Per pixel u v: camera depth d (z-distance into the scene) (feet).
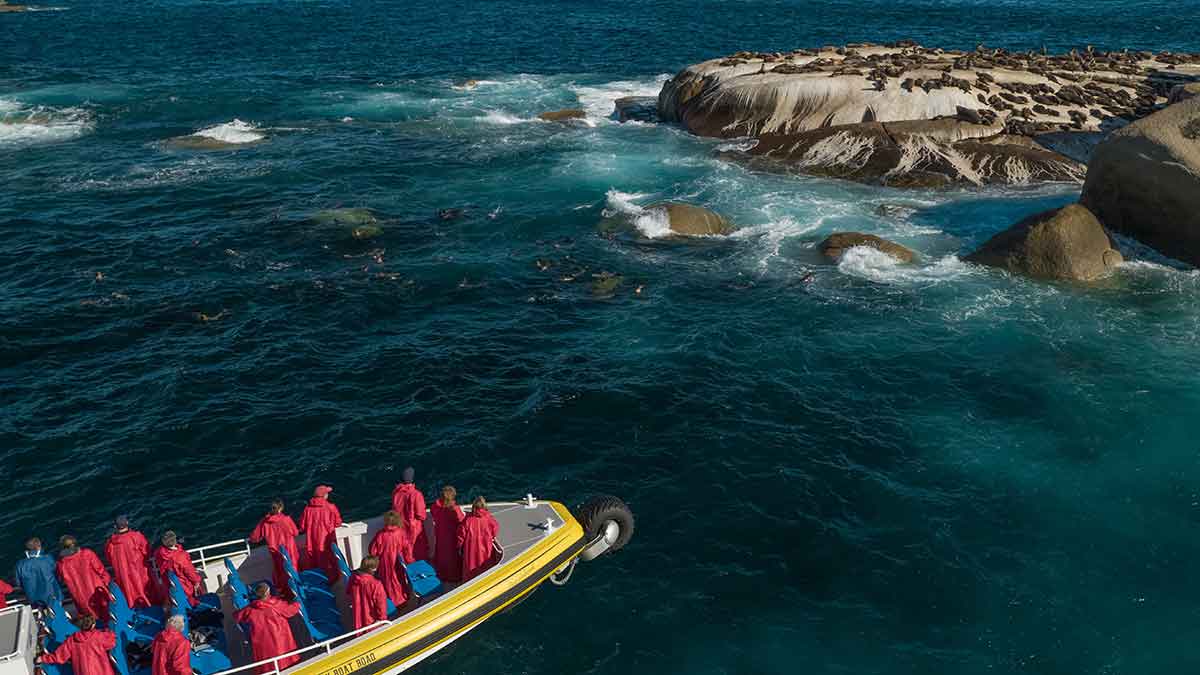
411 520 56.03
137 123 170.60
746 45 276.62
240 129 165.17
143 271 104.88
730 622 57.93
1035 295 100.53
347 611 53.57
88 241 113.09
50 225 117.91
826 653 55.52
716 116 160.76
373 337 91.61
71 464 71.61
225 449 73.87
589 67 234.38
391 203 127.85
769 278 104.99
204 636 49.49
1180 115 114.42
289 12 332.60
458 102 189.88
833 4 389.60
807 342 90.89
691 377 84.64
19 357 86.38
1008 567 61.67
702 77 169.37
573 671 54.70
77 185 133.90
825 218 123.03
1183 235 108.27
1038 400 80.79
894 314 96.53
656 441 75.51
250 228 117.70
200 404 79.51
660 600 59.62
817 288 102.37
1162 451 73.56
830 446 74.69
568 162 146.51
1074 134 145.69
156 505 67.46
